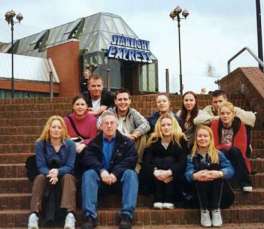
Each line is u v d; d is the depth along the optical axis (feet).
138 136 21.52
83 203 18.58
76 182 19.79
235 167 20.61
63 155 19.72
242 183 20.88
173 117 21.03
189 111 22.95
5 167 22.63
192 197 19.81
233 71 37.68
